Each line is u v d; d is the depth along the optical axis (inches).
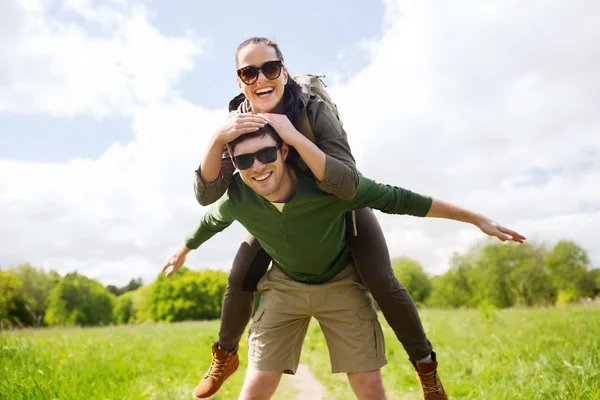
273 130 98.5
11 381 155.9
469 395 170.1
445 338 305.1
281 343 118.6
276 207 104.9
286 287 118.9
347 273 118.7
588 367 159.6
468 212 113.7
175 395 186.5
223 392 203.6
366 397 115.8
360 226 116.1
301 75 118.3
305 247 109.4
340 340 117.8
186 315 2647.6
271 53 105.1
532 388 155.9
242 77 105.5
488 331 301.3
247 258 124.6
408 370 229.0
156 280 2716.5
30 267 2440.9
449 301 2431.1
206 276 2741.1
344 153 102.8
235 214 111.3
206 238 129.8
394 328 116.6
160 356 277.3
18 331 301.6
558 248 2204.7
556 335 250.7
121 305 3019.2
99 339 318.0
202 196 103.0
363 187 105.4
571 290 2089.1
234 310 126.4
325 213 105.0
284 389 225.3
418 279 2864.2
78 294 2682.1
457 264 2429.9
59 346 255.8
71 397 153.9
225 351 130.0
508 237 112.7
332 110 116.1
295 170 105.3
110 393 171.9
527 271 2190.0
